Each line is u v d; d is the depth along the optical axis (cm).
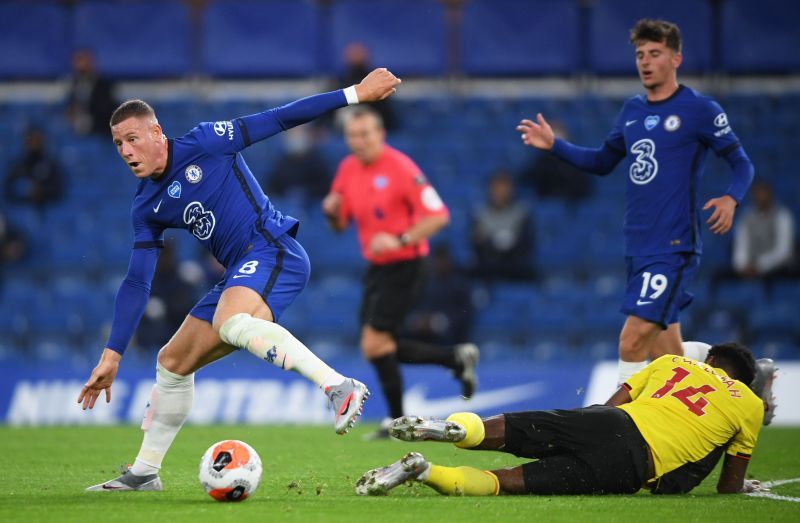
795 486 2467
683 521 1875
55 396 4588
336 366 4716
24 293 5862
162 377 2234
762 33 6962
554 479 2117
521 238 5634
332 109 2231
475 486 2108
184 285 5062
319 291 5747
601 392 4578
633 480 2130
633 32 2780
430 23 7081
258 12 7162
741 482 2259
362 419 4638
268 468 2786
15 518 1847
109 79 6894
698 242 2739
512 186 6525
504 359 5578
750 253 5619
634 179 2764
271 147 6862
